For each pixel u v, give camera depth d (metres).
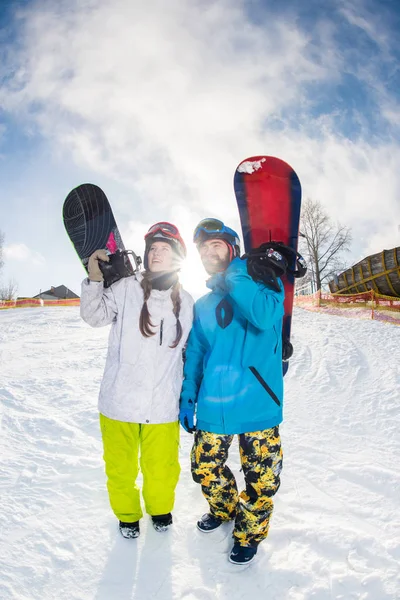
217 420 2.00
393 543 2.08
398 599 1.72
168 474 2.15
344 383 5.75
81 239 2.71
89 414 4.24
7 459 3.11
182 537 2.15
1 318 16.70
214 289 2.19
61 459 3.10
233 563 1.95
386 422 4.09
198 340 2.22
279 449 2.02
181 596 1.77
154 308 2.14
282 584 1.83
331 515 2.36
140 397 2.09
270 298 1.97
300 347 8.44
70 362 7.05
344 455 3.26
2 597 1.74
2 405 4.51
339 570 1.90
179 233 2.26
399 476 2.82
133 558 2.00
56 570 1.91
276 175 2.88
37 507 2.42
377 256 21.19
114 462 2.13
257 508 1.98
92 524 2.26
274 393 2.03
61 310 20.09
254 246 2.86
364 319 14.84
